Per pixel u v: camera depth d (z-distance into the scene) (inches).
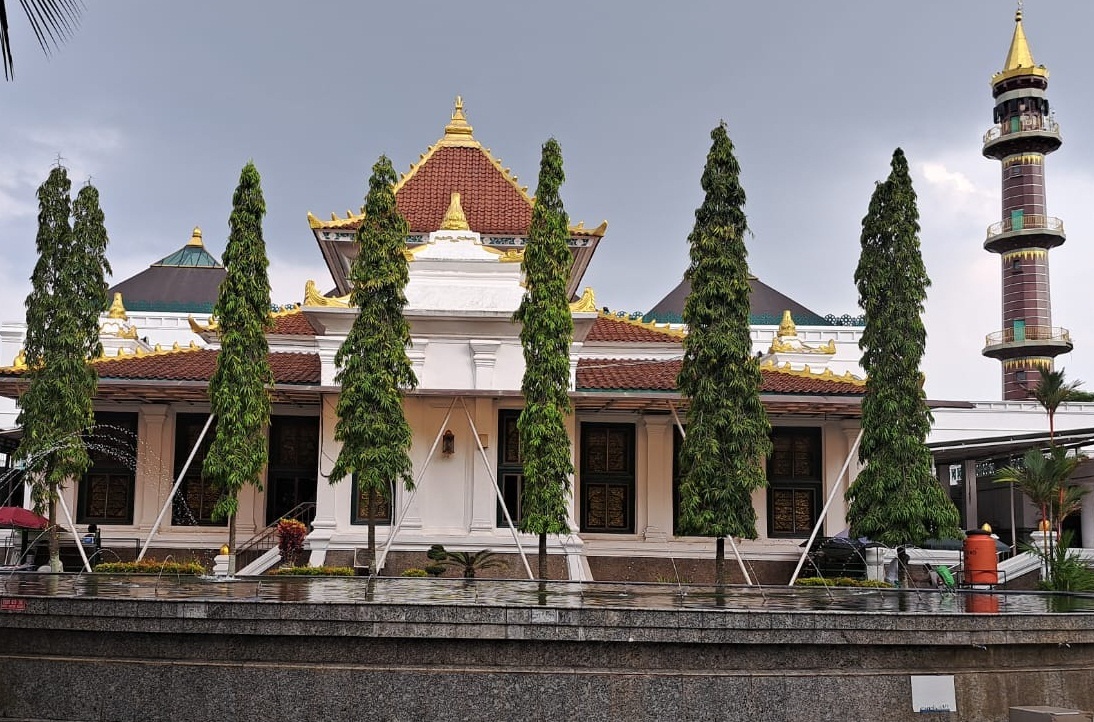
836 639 428.5
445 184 1327.5
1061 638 448.1
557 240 921.5
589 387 1072.8
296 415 1173.1
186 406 1167.6
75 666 426.6
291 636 422.6
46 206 957.8
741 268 921.5
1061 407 1801.2
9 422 1763.0
